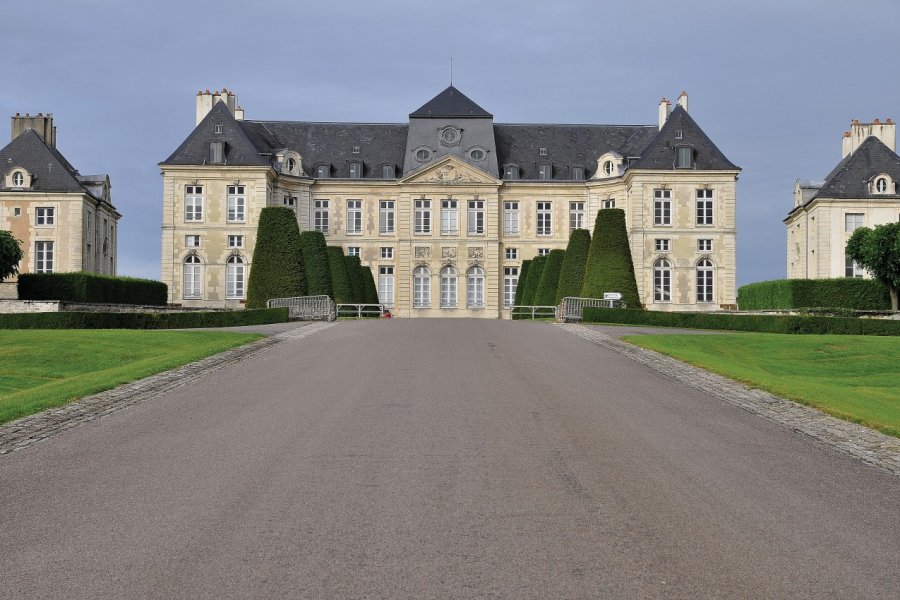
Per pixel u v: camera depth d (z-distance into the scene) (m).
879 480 12.06
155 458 13.05
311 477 11.86
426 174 69.00
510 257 70.19
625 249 49.28
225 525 9.89
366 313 59.16
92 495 11.13
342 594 8.00
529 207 70.12
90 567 8.70
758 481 11.86
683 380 21.28
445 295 69.19
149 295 56.66
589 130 73.31
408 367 22.83
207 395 18.64
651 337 32.84
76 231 64.62
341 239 70.25
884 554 9.07
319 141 72.06
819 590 8.14
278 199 68.06
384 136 72.81
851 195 61.66
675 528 9.81
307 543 9.29
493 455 13.08
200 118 68.88
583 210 70.25
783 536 9.59
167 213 64.62
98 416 16.42
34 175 64.75
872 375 27.44
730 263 63.50
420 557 8.88
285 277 46.97
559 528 9.77
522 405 17.23
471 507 10.51
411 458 12.88
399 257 69.00
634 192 63.69
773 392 19.69
